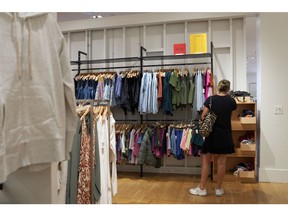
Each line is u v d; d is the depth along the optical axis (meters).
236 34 4.27
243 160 4.05
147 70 4.48
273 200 3.01
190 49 4.19
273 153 3.80
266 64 3.80
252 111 3.91
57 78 1.08
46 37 1.07
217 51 4.34
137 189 3.49
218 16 4.16
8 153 0.96
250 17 4.26
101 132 2.14
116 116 4.70
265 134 3.82
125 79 4.14
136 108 4.27
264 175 3.80
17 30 1.00
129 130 4.12
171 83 3.91
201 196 3.17
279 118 3.78
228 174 3.87
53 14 1.12
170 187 3.57
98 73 4.52
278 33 3.76
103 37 4.80
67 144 1.15
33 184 1.21
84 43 4.93
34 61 1.03
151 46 4.60
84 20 4.72
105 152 2.19
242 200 3.01
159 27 4.56
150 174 4.34
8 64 0.97
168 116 4.46
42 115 1.03
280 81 3.77
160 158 4.04
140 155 3.93
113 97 4.18
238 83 4.27
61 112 1.09
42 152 1.03
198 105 3.88
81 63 4.66
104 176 2.16
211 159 3.57
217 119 3.04
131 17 4.50
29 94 1.02
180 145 3.86
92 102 1.96
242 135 4.05
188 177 4.12
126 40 4.72
